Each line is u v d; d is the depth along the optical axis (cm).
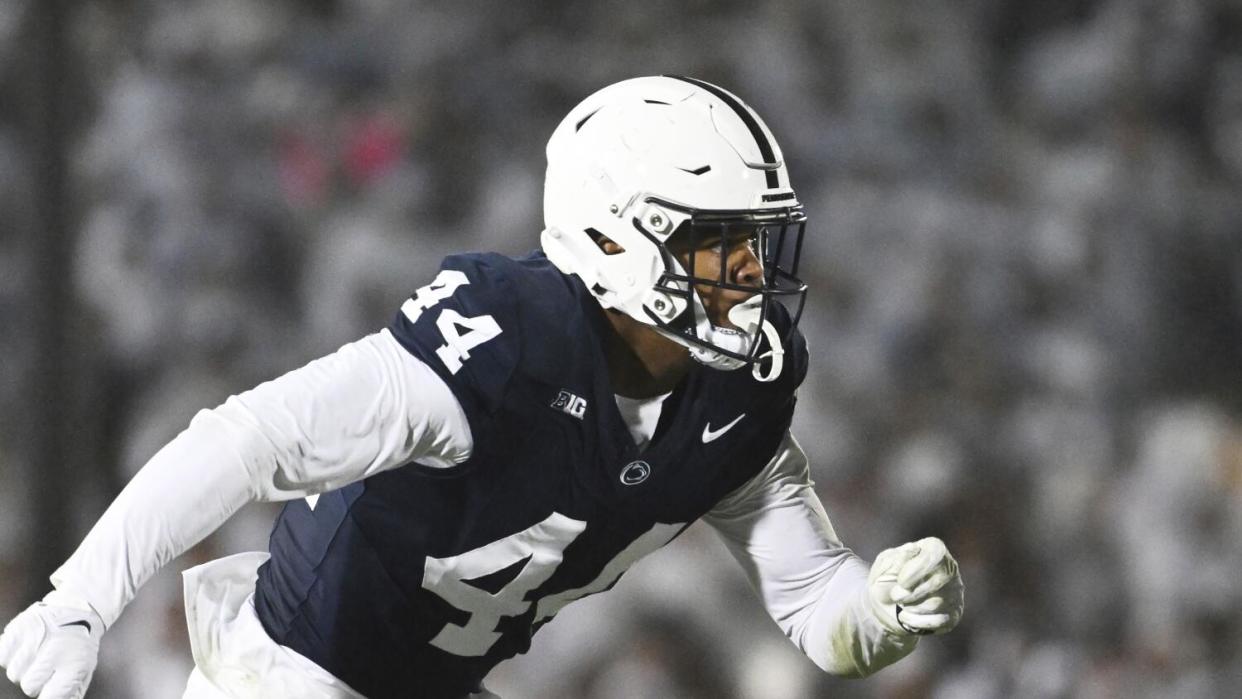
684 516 855
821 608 916
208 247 2500
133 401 2397
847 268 2675
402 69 2784
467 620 852
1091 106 2955
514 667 2053
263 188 2589
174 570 2016
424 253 2588
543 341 781
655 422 825
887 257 2688
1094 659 2219
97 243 2495
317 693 866
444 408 759
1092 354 2678
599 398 794
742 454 857
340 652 862
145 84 2606
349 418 740
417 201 2634
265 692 871
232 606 897
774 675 2039
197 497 712
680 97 824
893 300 2608
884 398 2486
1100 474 2456
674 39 2938
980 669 2119
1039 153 2905
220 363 2434
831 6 2944
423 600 842
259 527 2048
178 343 2431
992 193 2827
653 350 820
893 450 2394
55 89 1805
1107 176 2833
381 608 846
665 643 2033
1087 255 2762
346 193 2677
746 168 812
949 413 2480
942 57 2939
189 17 2733
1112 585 2311
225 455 718
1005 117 2972
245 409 730
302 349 2520
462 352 762
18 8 2602
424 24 2828
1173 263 2800
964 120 2912
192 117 2589
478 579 829
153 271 2472
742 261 820
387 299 2548
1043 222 2791
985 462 2391
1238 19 3027
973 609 2167
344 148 2708
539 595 853
